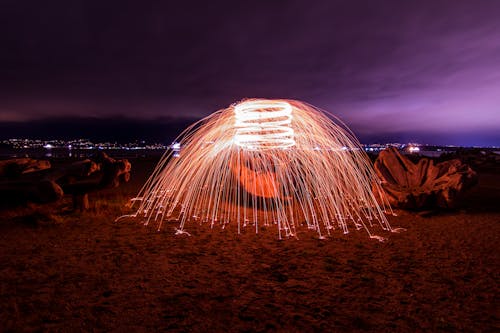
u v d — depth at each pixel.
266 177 7.14
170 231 5.61
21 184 6.43
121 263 4.12
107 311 2.95
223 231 5.62
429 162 7.55
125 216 6.64
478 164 18.20
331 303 3.10
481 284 3.47
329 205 7.47
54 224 5.93
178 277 3.70
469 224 5.93
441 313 2.90
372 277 3.68
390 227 5.82
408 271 3.84
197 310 2.97
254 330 2.66
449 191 6.62
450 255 4.37
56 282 3.55
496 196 8.73
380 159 7.99
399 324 2.73
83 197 6.96
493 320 2.79
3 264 4.05
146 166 20.16
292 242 5.02
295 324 2.75
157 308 3.01
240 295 3.27
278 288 3.42
